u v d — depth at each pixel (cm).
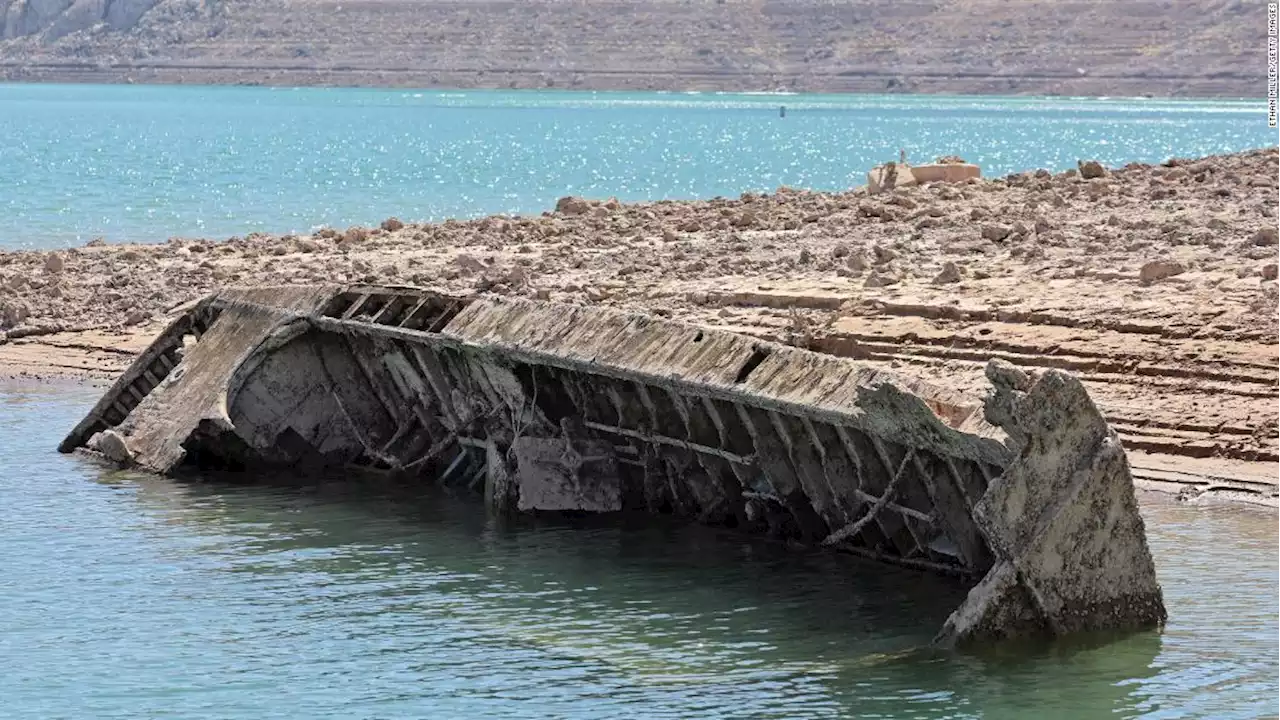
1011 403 1725
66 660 1823
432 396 2597
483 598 2009
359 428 2712
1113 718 1614
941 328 2961
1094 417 1744
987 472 1814
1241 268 3167
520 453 2378
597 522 2341
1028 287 3158
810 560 2123
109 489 2553
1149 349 2725
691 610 1948
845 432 2000
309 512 2419
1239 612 1859
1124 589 1788
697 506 2331
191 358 2767
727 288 3469
